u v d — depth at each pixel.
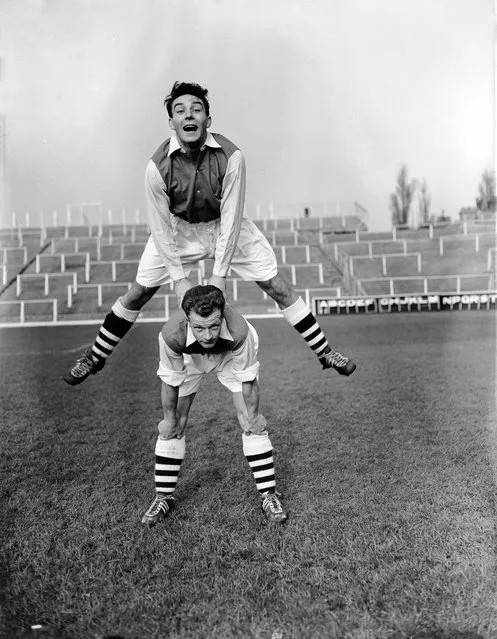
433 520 2.73
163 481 2.78
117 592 2.30
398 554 2.49
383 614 2.16
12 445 3.57
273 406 4.15
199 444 3.58
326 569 2.41
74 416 4.01
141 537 2.62
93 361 2.89
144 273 2.74
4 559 2.51
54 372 4.66
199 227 2.67
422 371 4.63
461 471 3.18
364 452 3.44
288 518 2.76
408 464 3.28
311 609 2.19
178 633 2.10
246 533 2.65
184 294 2.35
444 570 2.40
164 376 2.60
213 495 2.99
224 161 2.46
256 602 2.23
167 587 2.32
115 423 3.88
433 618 2.14
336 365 2.85
